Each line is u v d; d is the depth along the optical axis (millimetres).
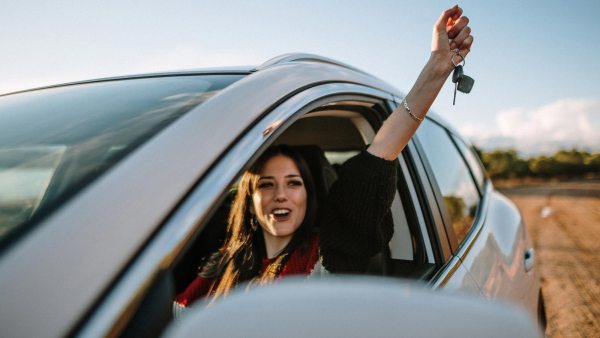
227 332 432
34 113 1250
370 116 1788
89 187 743
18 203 772
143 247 667
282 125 1061
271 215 1445
